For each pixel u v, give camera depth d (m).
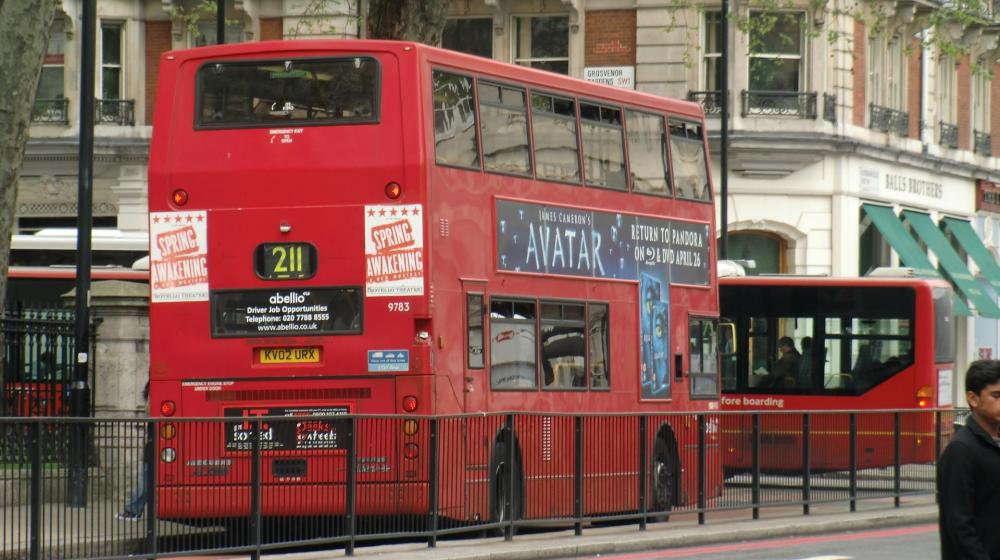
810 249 64.56
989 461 12.26
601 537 27.50
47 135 66.38
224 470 22.86
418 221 25.53
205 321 26.27
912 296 44.94
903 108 70.19
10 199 24.34
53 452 20.64
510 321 27.66
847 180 65.06
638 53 64.00
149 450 21.94
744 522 30.83
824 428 32.84
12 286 51.41
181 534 22.42
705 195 34.94
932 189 72.81
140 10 66.94
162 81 26.75
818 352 45.44
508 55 64.88
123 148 66.25
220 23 46.59
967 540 12.12
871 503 34.22
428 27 40.22
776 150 63.66
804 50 64.38
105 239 54.53
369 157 25.77
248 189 26.19
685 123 34.28
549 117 29.25
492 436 26.17
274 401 26.03
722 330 36.88
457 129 26.61
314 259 25.89
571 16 64.38
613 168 31.22
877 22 61.31
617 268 31.06
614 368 30.83
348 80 26.03
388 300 25.62
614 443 28.69
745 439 31.44
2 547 19.91
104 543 21.23
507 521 26.38
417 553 24.23
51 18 24.62
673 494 29.92
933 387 44.75
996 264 76.38
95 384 33.91
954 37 73.62
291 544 23.66
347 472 24.11
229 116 26.42
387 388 25.61
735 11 62.78
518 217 28.00
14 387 33.12
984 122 78.44
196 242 26.36
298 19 65.06
